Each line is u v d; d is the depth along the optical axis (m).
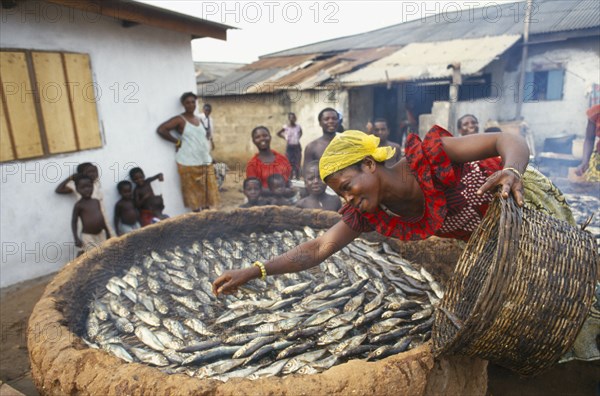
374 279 3.22
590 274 1.78
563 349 1.79
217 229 4.24
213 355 2.39
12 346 3.77
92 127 5.62
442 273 3.30
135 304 3.04
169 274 3.51
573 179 6.64
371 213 2.15
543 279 1.73
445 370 2.03
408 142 1.96
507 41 10.00
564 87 10.22
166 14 5.98
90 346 2.17
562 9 10.88
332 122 5.29
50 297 2.62
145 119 6.32
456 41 11.09
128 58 5.99
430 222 2.03
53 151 5.20
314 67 12.55
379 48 12.74
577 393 2.97
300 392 1.75
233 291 2.36
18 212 4.95
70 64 5.29
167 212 6.82
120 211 5.86
